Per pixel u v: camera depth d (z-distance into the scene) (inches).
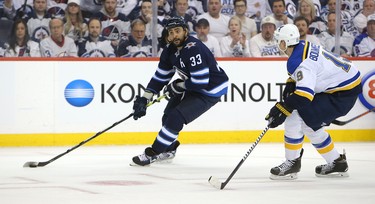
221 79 789.2
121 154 949.2
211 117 1136.8
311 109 639.8
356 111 1174.3
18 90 1089.4
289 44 637.3
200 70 760.3
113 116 1112.2
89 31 1122.7
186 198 522.3
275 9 1163.3
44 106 1097.4
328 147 665.6
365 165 790.5
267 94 1151.6
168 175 696.4
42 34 1112.2
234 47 1161.4
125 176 685.9
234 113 1142.3
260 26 1163.9
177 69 783.1
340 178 664.4
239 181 641.0
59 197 526.9
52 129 1099.9
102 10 1121.4
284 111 620.7
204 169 756.6
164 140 773.3
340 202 501.0
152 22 1130.0
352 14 1179.3
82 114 1105.4
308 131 659.4
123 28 1127.0
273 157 900.0
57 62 1099.3
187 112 773.3
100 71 1108.5
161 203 495.8
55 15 1113.4
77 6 1115.3
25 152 987.3
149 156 781.3
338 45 1175.6
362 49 1185.4
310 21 1170.6
